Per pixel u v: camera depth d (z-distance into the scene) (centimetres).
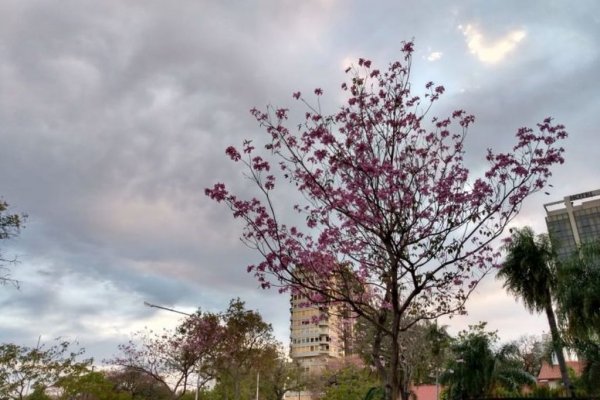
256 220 1041
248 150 1046
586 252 2823
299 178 1066
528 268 3100
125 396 4259
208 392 4838
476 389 3509
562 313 2758
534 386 3581
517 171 1031
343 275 1096
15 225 1681
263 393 5806
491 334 3678
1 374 2036
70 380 2512
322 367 6931
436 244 1018
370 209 1020
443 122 1083
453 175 1047
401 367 2419
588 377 2652
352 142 1041
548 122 1045
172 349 3241
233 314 3309
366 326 2383
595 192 6203
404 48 1095
